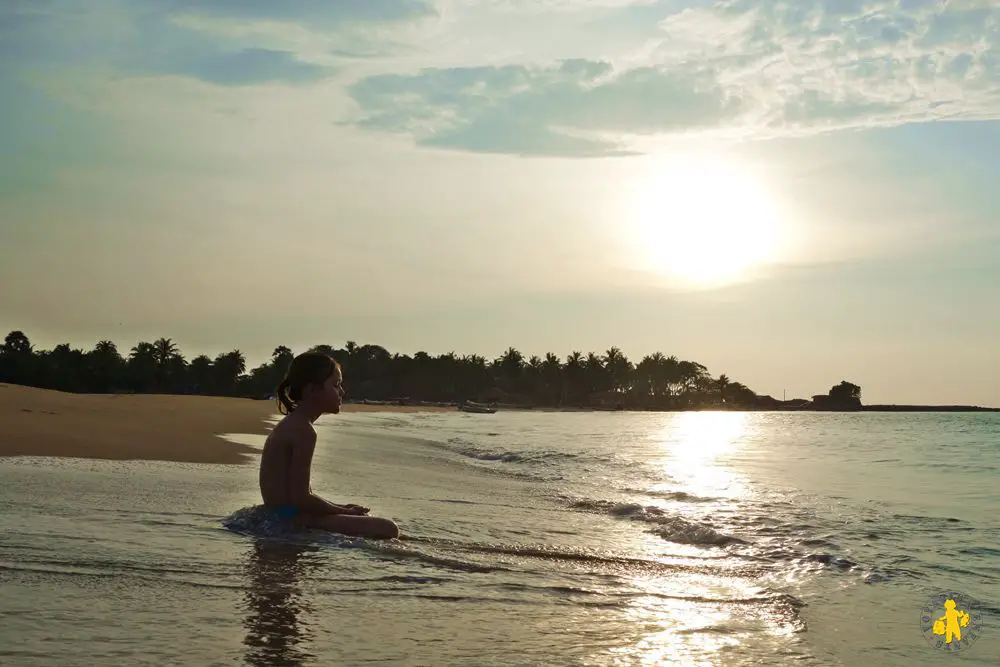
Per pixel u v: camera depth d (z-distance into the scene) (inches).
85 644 106.3
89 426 529.7
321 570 162.4
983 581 191.2
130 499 241.9
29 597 128.4
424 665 106.3
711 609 150.8
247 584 146.6
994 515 312.7
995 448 922.7
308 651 109.0
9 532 180.4
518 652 115.3
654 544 233.3
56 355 6353.3
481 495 349.7
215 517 218.1
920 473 548.4
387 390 7795.3
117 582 141.0
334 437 885.8
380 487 357.4
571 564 192.9
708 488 413.7
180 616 122.6
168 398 1748.3
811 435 1421.0
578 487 407.8
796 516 300.7
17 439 417.1
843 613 154.8
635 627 133.6
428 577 163.9
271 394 6855.3
